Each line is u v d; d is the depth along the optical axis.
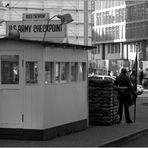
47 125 12.99
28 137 12.95
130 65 69.25
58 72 13.73
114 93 17.80
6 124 13.10
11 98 13.05
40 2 48.34
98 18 117.44
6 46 13.06
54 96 13.40
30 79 12.88
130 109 26.38
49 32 16.97
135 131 15.68
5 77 13.14
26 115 12.92
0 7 33.25
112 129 16.14
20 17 46.31
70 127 14.63
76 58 14.99
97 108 17.38
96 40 117.88
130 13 105.94
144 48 102.38
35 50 12.78
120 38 109.75
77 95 15.13
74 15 50.59
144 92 49.91
